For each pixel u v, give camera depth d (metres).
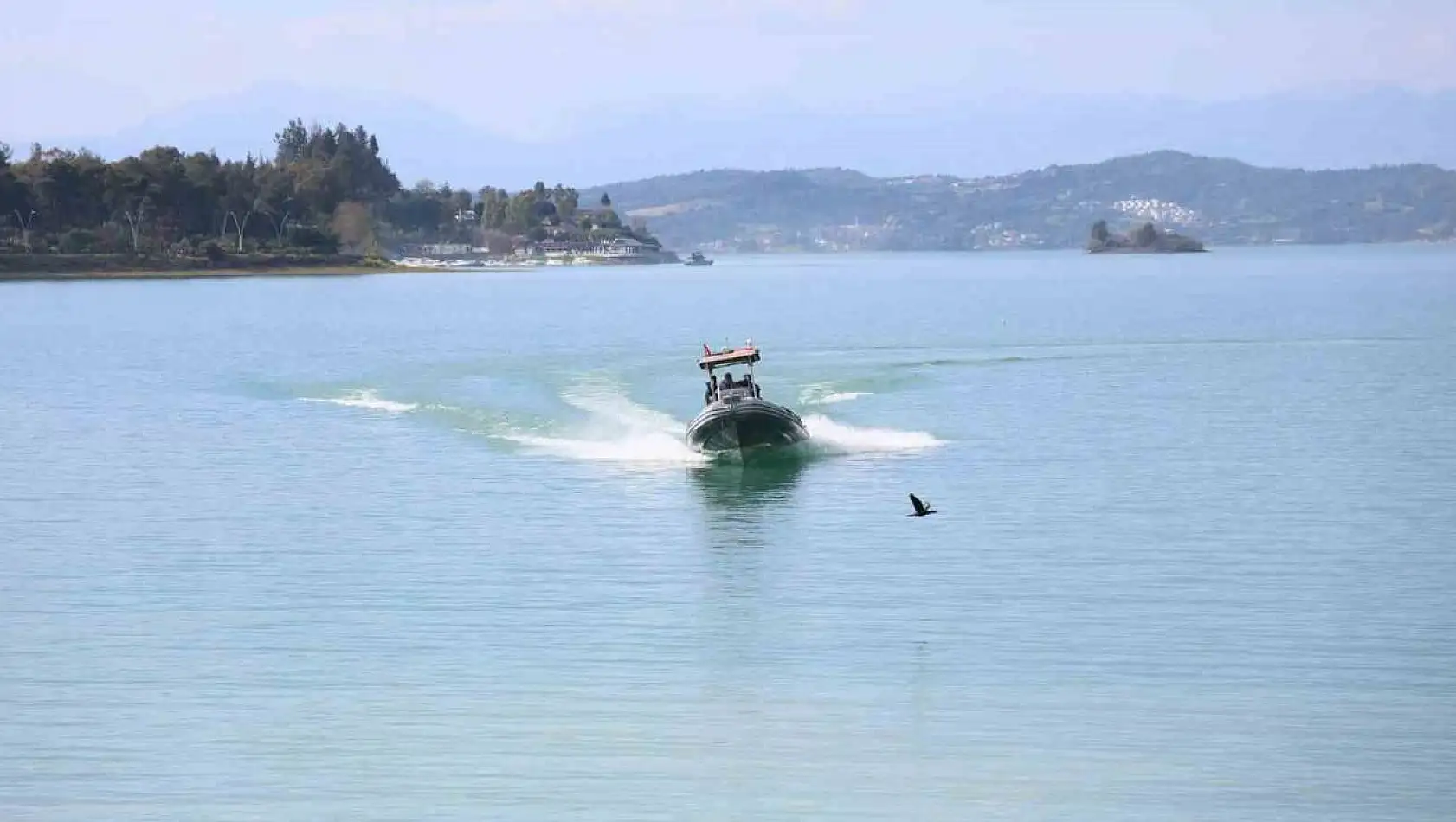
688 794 53.94
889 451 116.38
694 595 76.31
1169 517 92.38
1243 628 70.12
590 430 127.38
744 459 112.06
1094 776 54.94
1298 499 97.56
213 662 66.88
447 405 144.12
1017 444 119.69
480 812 52.91
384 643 69.19
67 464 115.38
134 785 54.94
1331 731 58.34
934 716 60.09
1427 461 111.25
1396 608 72.88
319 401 151.88
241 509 98.00
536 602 75.38
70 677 65.25
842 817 52.31
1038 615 72.38
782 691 62.81
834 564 82.06
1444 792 53.59
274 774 55.69
